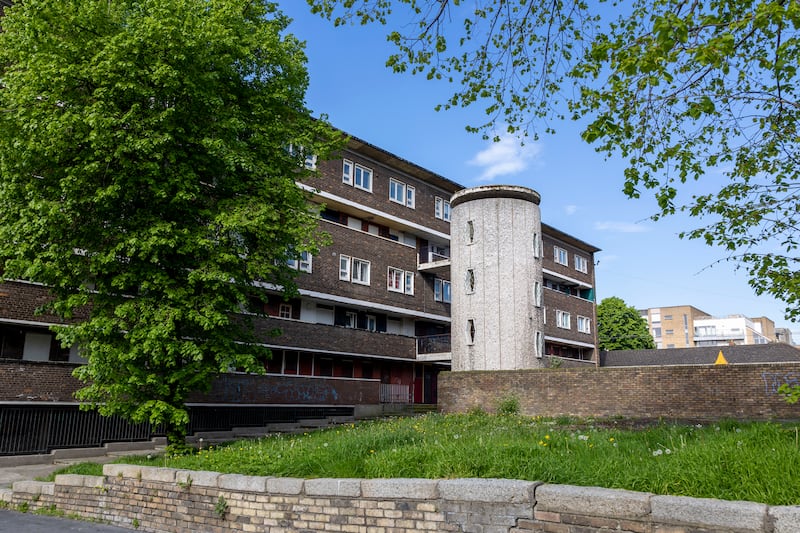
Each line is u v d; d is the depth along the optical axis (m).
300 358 30.50
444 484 6.99
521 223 28.44
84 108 13.34
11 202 13.90
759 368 17.48
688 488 6.03
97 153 13.27
